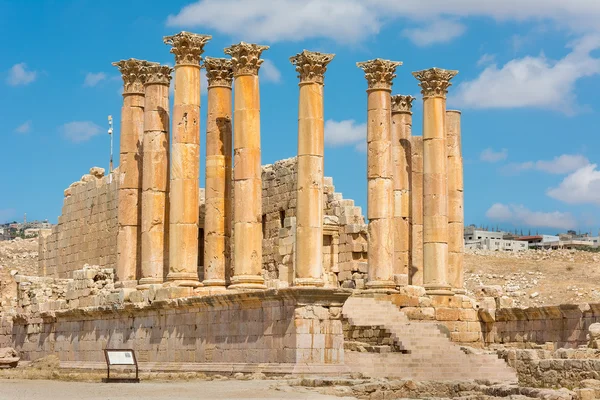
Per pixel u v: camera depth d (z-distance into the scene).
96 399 31.81
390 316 50.62
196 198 49.47
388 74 53.44
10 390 35.78
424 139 55.53
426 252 54.69
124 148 55.34
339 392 35.19
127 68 55.84
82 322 54.91
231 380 41.25
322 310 41.88
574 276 84.19
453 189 57.97
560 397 31.06
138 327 50.38
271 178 64.25
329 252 60.59
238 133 48.03
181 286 48.28
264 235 64.56
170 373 45.66
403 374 43.59
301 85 47.47
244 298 43.66
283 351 41.72
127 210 54.72
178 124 49.34
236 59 48.31
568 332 50.25
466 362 46.12
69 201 73.38
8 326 64.19
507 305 56.72
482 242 177.25
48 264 76.50
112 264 66.44
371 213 52.75
